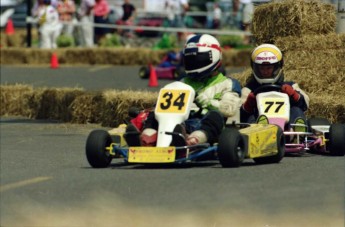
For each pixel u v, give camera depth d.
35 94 60.16
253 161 37.34
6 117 61.12
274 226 25.09
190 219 25.94
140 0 139.00
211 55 36.41
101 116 55.25
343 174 32.47
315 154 39.53
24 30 126.38
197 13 123.06
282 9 52.12
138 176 32.84
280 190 29.28
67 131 52.22
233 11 121.62
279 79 40.25
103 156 35.34
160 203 27.94
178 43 119.44
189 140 34.75
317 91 50.62
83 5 114.75
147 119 36.16
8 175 35.19
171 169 34.44
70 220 26.56
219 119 35.44
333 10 52.47
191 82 37.03
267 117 38.25
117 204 28.17
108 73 93.12
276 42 52.19
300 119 38.97
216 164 35.81
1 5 136.25
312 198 28.00
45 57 104.25
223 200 28.00
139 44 122.56
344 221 25.36
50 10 110.00
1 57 104.50
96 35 115.50
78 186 31.48
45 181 33.06
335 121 46.38
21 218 27.16
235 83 36.94
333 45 51.12
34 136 49.75
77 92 56.97
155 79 79.12
